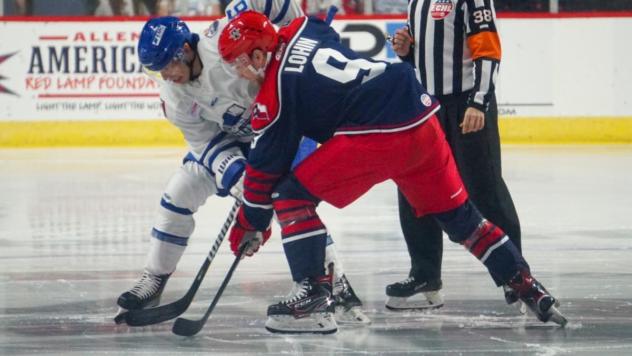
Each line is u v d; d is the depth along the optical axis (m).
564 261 10.89
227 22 7.94
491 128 8.62
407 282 8.80
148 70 8.16
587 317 8.46
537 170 18.22
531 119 22.50
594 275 10.18
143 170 18.61
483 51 8.40
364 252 11.52
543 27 22.39
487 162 8.62
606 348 7.46
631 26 22.34
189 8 23.28
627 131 22.48
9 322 8.45
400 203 8.86
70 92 22.42
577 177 17.31
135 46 22.55
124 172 18.34
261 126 7.39
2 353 7.50
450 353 7.36
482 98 8.38
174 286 9.88
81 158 20.45
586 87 22.47
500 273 8.03
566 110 22.50
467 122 8.42
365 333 8.00
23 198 15.58
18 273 10.48
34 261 11.10
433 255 8.81
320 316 7.77
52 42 22.39
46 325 8.35
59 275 10.38
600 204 14.66
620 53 22.42
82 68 22.47
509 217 8.66
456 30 8.60
